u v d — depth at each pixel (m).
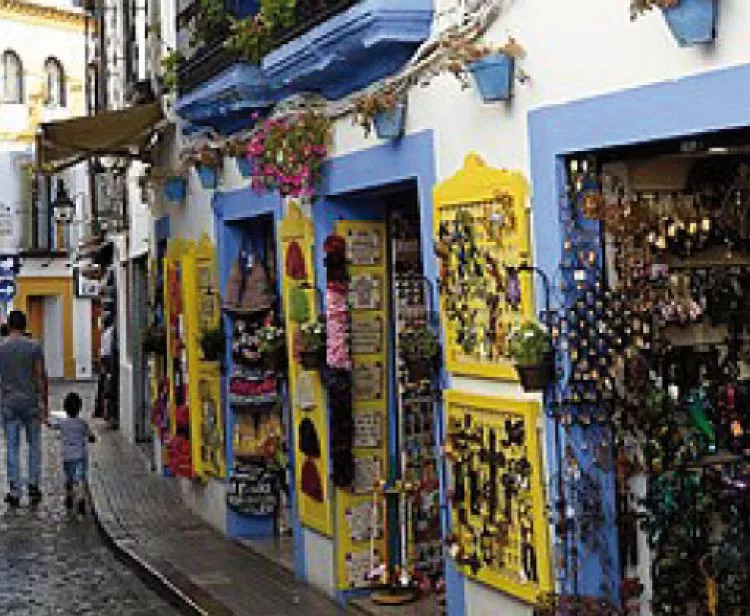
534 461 6.20
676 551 5.72
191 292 12.67
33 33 38.69
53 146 13.62
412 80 7.17
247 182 10.77
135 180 18.16
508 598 6.59
